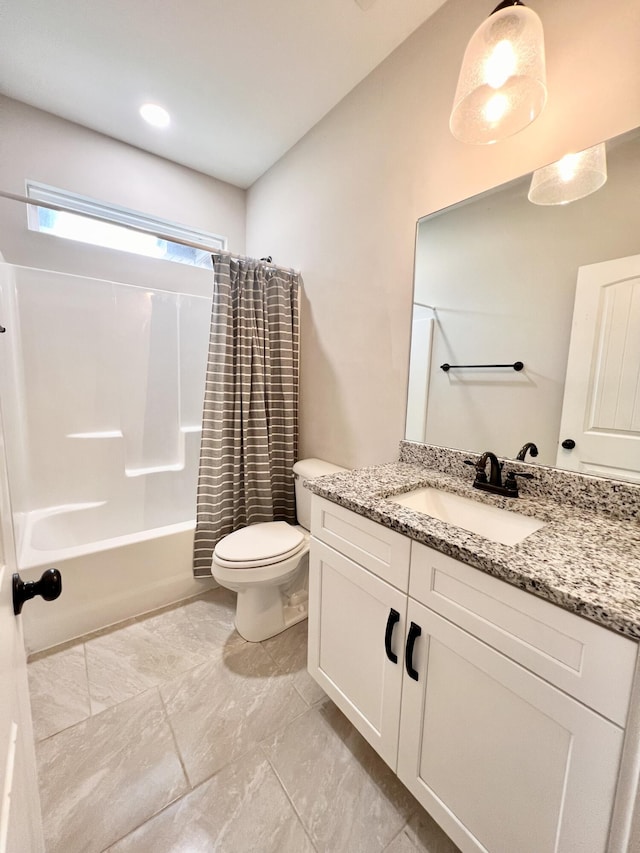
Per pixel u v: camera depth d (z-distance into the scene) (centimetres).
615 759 58
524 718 70
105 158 204
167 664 151
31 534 180
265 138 203
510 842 74
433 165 137
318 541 124
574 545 80
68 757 113
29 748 63
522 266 116
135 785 106
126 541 175
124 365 229
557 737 66
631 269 95
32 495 202
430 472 139
